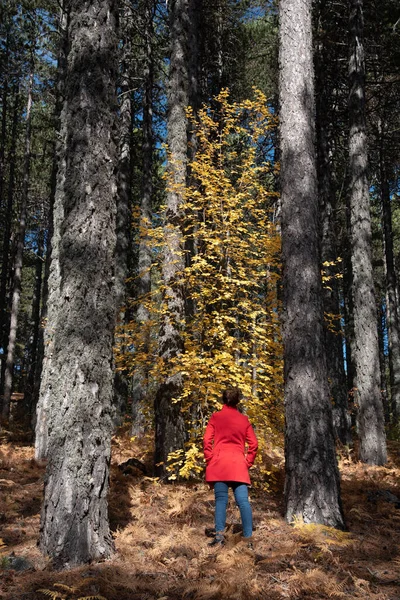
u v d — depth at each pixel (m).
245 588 3.58
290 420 5.79
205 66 15.63
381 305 31.08
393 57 13.70
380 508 6.19
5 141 23.20
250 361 7.52
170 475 7.46
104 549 4.20
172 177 8.73
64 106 9.41
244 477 4.85
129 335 8.31
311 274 6.15
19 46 19.55
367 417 10.26
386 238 20.41
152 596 3.56
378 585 3.81
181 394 7.71
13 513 5.43
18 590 3.52
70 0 5.21
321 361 5.91
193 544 4.60
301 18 6.94
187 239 8.73
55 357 4.46
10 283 27.52
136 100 18.16
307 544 4.62
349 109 11.72
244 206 8.29
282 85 6.85
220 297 7.51
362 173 11.27
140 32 14.71
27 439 13.09
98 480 4.29
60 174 9.47
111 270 4.77
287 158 6.59
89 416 4.32
